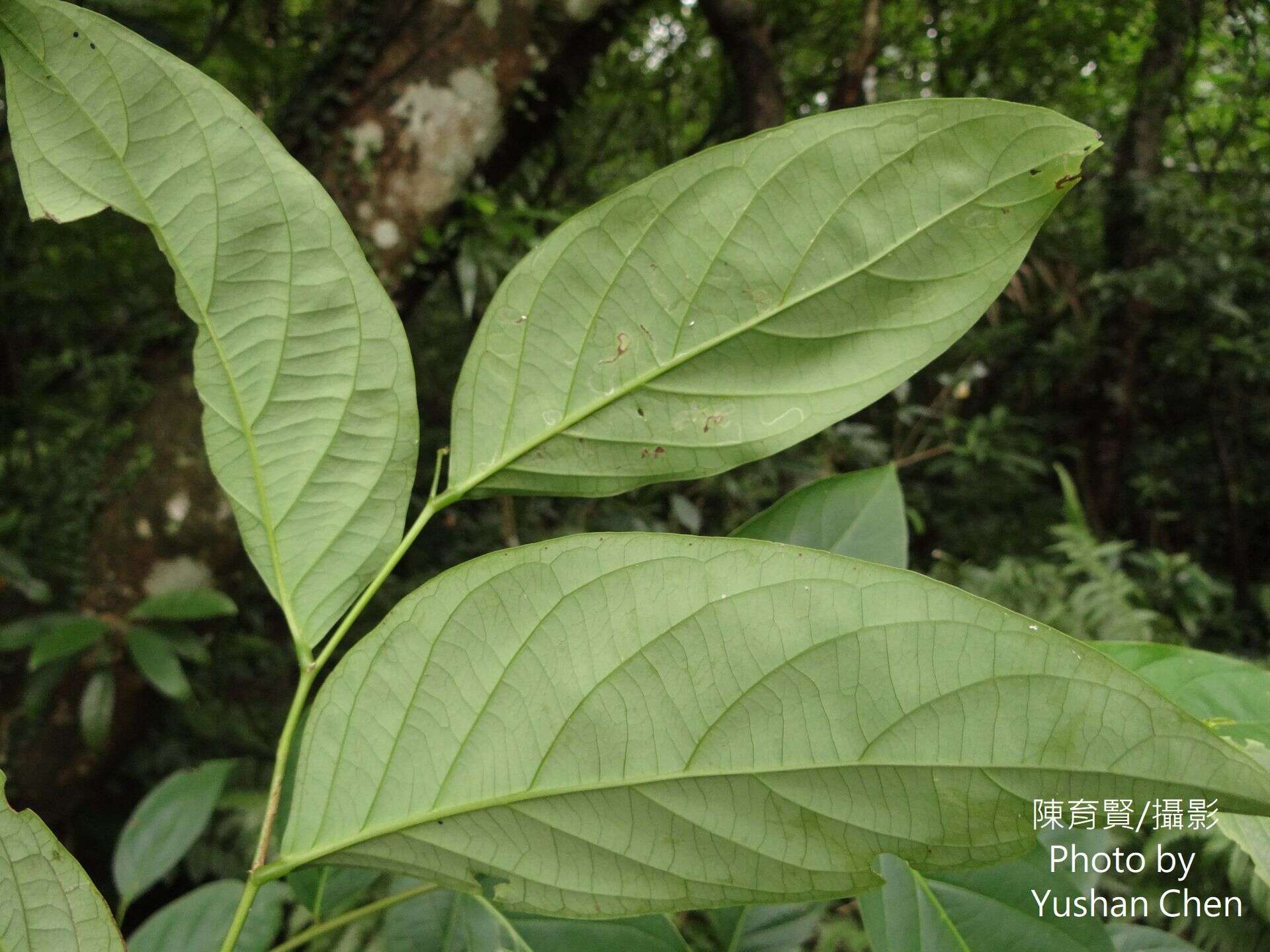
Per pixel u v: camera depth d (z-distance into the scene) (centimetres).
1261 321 181
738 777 22
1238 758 20
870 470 34
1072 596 101
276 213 24
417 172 79
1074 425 206
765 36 132
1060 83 178
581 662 22
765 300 24
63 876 22
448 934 32
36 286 95
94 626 70
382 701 23
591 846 22
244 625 100
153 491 77
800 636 21
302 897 33
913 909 28
